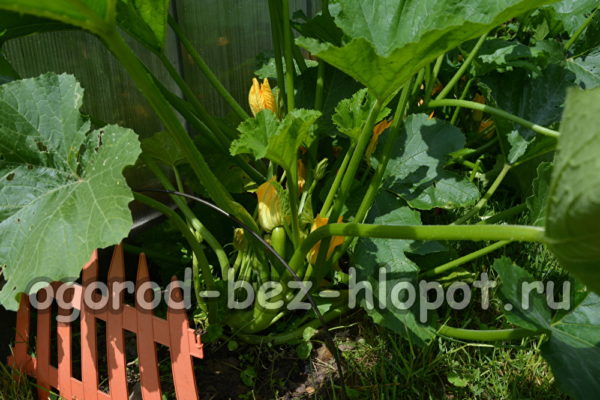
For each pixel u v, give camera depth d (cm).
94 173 131
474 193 176
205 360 173
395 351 167
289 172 138
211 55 266
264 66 236
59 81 142
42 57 184
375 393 158
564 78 216
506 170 191
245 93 308
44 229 127
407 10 147
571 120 75
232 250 214
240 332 177
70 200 130
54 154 139
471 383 159
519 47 214
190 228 176
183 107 171
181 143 126
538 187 148
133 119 225
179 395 144
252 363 172
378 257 173
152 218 231
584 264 87
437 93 275
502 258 144
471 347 173
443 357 164
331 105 201
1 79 152
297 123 124
